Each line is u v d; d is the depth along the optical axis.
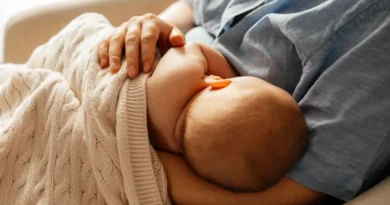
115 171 0.64
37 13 1.05
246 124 0.59
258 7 0.80
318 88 0.64
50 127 0.71
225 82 0.65
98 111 0.65
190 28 1.00
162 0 1.12
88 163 0.68
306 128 0.63
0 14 1.55
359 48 0.60
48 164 0.69
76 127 0.69
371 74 0.59
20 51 1.05
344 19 0.63
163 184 0.65
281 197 0.63
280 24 0.69
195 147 0.61
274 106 0.61
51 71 0.80
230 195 0.64
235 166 0.59
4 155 0.69
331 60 0.65
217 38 0.82
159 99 0.66
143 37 0.73
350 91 0.60
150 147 0.66
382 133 0.59
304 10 0.73
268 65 0.72
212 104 0.62
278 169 0.61
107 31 0.80
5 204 0.69
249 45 0.76
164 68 0.68
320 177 0.62
